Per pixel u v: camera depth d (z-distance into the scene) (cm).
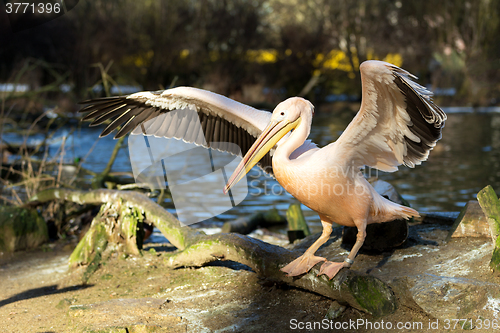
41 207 712
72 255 533
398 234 425
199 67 2920
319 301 379
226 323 362
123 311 378
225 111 420
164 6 2739
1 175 928
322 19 3152
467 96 2894
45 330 373
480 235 426
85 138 1614
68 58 2442
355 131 347
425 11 2983
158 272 485
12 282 505
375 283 349
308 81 3102
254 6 2978
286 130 382
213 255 443
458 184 952
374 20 3152
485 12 2822
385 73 310
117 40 2634
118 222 536
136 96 415
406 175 1059
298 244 503
